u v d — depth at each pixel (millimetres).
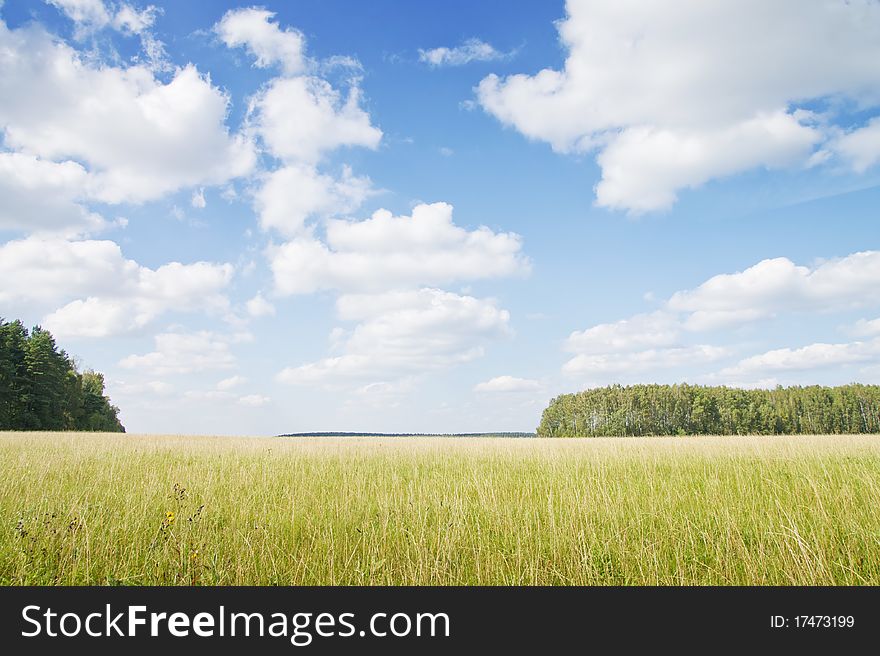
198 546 5781
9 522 6535
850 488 8000
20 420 49094
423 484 9617
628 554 5617
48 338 53500
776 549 5629
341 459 14633
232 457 14656
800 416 93750
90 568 5391
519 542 5625
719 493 8406
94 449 15914
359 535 6391
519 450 17828
